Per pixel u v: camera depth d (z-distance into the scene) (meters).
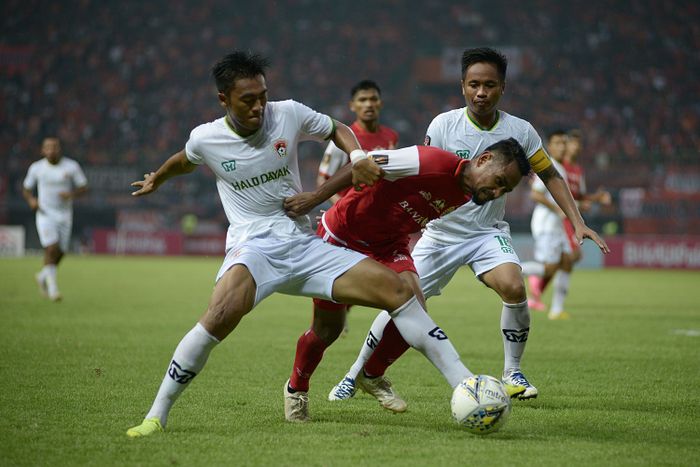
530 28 158.88
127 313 45.56
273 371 26.80
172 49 158.75
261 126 18.02
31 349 30.97
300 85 156.25
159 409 17.84
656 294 65.94
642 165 114.94
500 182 17.58
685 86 148.12
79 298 54.94
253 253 17.83
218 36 162.12
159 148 143.75
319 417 19.86
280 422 19.08
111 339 34.38
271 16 164.50
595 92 148.62
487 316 46.97
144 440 16.98
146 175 19.39
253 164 18.11
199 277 77.19
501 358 30.61
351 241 19.78
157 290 62.31
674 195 113.12
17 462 15.29
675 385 24.84
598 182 115.50
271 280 18.00
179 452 16.02
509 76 154.12
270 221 18.41
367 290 17.84
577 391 23.78
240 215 18.58
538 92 149.62
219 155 18.20
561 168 48.19
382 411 20.70
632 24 157.00
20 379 24.47
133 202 125.31
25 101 147.50
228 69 17.23
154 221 125.44
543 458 15.71
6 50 154.00
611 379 25.92
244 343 34.19
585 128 142.25
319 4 165.62
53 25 158.75
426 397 22.61
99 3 162.00
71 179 53.84
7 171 121.25
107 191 125.06
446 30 161.25
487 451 16.25
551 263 47.78
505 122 23.30
